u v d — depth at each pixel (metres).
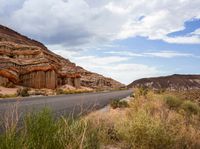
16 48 50.81
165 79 199.00
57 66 60.16
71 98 27.52
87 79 87.00
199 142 7.10
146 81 190.75
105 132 6.47
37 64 49.69
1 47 48.62
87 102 21.39
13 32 82.56
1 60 44.84
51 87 50.72
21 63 48.12
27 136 4.18
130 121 6.12
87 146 4.34
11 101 20.52
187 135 7.24
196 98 32.00
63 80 61.69
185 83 195.38
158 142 5.69
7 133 4.01
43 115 4.55
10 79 43.62
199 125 10.64
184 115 12.27
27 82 47.56
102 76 109.38
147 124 5.75
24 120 4.60
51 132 4.36
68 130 4.54
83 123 5.12
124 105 17.62
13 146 3.81
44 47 91.25
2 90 38.03
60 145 4.17
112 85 105.88
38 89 45.94
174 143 6.07
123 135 6.02
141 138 5.68
